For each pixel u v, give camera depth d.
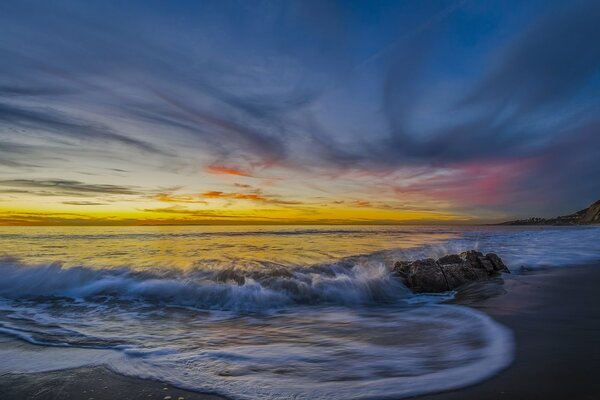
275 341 5.81
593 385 3.69
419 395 3.59
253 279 10.44
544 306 7.70
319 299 9.43
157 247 23.45
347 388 3.81
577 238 32.41
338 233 49.72
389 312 8.16
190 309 8.47
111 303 8.92
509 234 43.59
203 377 4.20
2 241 28.70
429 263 11.78
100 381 4.07
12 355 5.02
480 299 8.80
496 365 4.35
